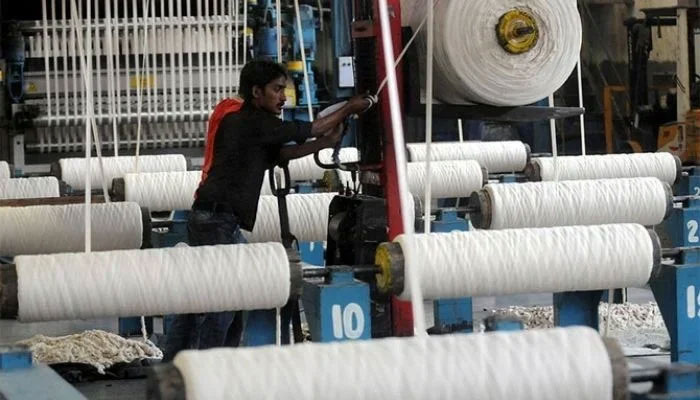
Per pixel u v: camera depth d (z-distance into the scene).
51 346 14.87
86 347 14.83
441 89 12.84
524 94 12.53
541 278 10.77
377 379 6.07
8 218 13.50
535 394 6.19
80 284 10.06
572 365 6.26
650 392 6.71
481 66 12.31
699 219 17.61
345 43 13.59
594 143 33.50
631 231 11.11
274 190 12.84
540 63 12.44
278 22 15.84
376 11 12.56
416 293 7.04
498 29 12.29
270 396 5.95
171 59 25.80
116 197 18.81
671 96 32.22
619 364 6.33
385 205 12.65
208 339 12.55
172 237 15.95
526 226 14.53
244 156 12.55
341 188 14.52
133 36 25.53
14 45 25.42
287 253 10.56
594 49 34.22
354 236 12.86
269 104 12.59
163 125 26.14
